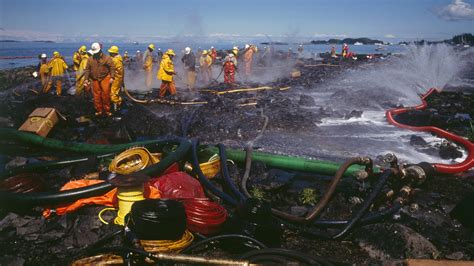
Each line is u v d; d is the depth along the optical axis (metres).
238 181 7.38
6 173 7.20
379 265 4.78
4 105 14.85
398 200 6.50
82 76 16.95
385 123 13.95
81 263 4.48
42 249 5.15
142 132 11.18
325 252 5.31
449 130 12.85
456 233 5.78
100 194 6.05
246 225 5.22
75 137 10.89
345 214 6.43
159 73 17.88
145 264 4.55
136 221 4.82
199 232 5.29
